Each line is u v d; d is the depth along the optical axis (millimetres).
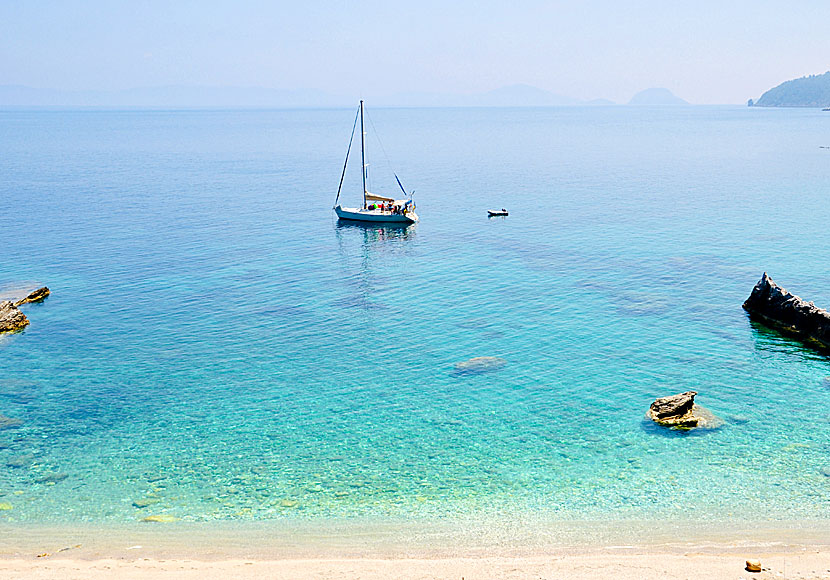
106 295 56281
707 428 32656
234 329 48281
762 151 184125
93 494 27656
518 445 31562
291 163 167750
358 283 60094
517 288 57500
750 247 69250
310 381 39469
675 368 40281
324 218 92250
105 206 99500
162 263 66812
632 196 106562
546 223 86188
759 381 38156
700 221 84000
